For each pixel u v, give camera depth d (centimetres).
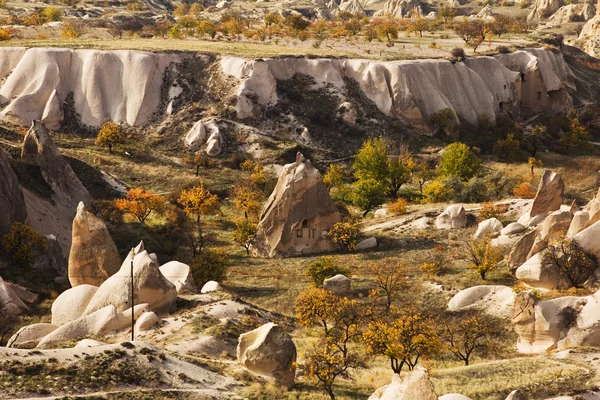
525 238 5975
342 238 7225
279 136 10881
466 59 13138
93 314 4578
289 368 3834
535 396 3578
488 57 13412
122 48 11638
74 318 4841
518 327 4734
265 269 6894
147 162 9962
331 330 4919
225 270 6397
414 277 6225
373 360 4478
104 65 11256
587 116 13700
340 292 5825
